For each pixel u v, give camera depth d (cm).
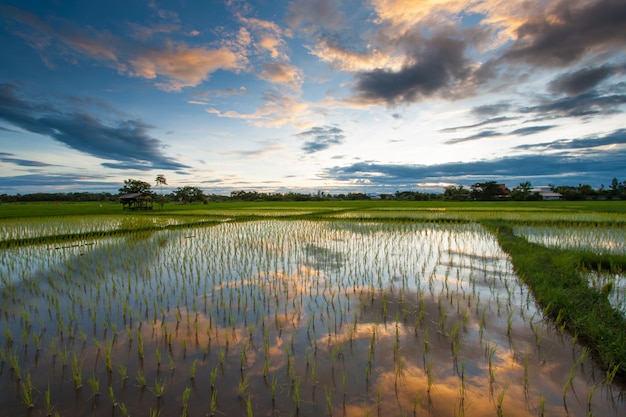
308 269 896
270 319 565
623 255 913
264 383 388
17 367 398
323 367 419
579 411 339
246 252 1119
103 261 987
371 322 554
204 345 473
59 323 525
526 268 810
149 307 622
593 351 450
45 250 1158
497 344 475
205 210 3428
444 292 703
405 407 347
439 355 445
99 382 389
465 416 333
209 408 348
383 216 2341
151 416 335
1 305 634
